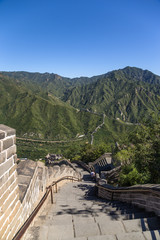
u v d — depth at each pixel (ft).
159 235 8.90
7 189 7.80
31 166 14.25
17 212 8.82
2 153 7.34
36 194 13.82
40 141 452.35
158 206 12.32
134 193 15.89
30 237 9.06
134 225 10.38
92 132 505.25
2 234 7.06
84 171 63.26
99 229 10.09
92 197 25.04
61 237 9.25
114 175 33.04
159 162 21.58
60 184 31.83
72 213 14.30
